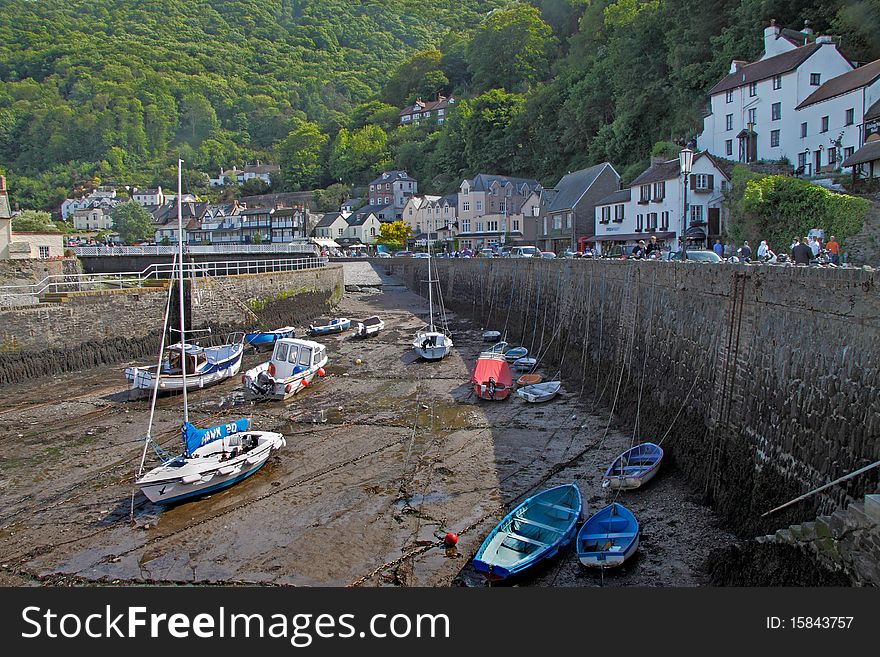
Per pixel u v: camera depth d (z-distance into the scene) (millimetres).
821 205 35906
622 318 29094
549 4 132875
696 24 67625
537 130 99438
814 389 15289
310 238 113500
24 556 17219
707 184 49281
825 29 57406
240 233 131000
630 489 19438
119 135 176750
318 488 20766
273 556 16875
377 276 82000
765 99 52031
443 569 16016
